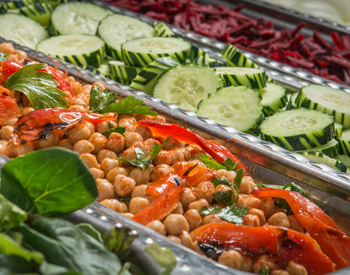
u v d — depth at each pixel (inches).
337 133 16.3
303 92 17.4
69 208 11.0
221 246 12.3
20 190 10.9
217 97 16.4
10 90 14.4
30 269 9.3
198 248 12.2
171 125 14.1
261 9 23.7
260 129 16.1
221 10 23.5
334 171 14.3
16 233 9.8
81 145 13.4
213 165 13.8
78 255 9.7
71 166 10.2
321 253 12.4
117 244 10.7
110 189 13.0
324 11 25.6
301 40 21.4
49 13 21.5
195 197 13.1
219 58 19.4
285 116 16.4
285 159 14.4
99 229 11.2
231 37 22.1
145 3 23.1
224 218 12.6
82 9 21.3
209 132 15.0
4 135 13.7
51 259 9.6
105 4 22.1
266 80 18.0
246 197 13.3
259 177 14.8
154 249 10.5
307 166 14.3
